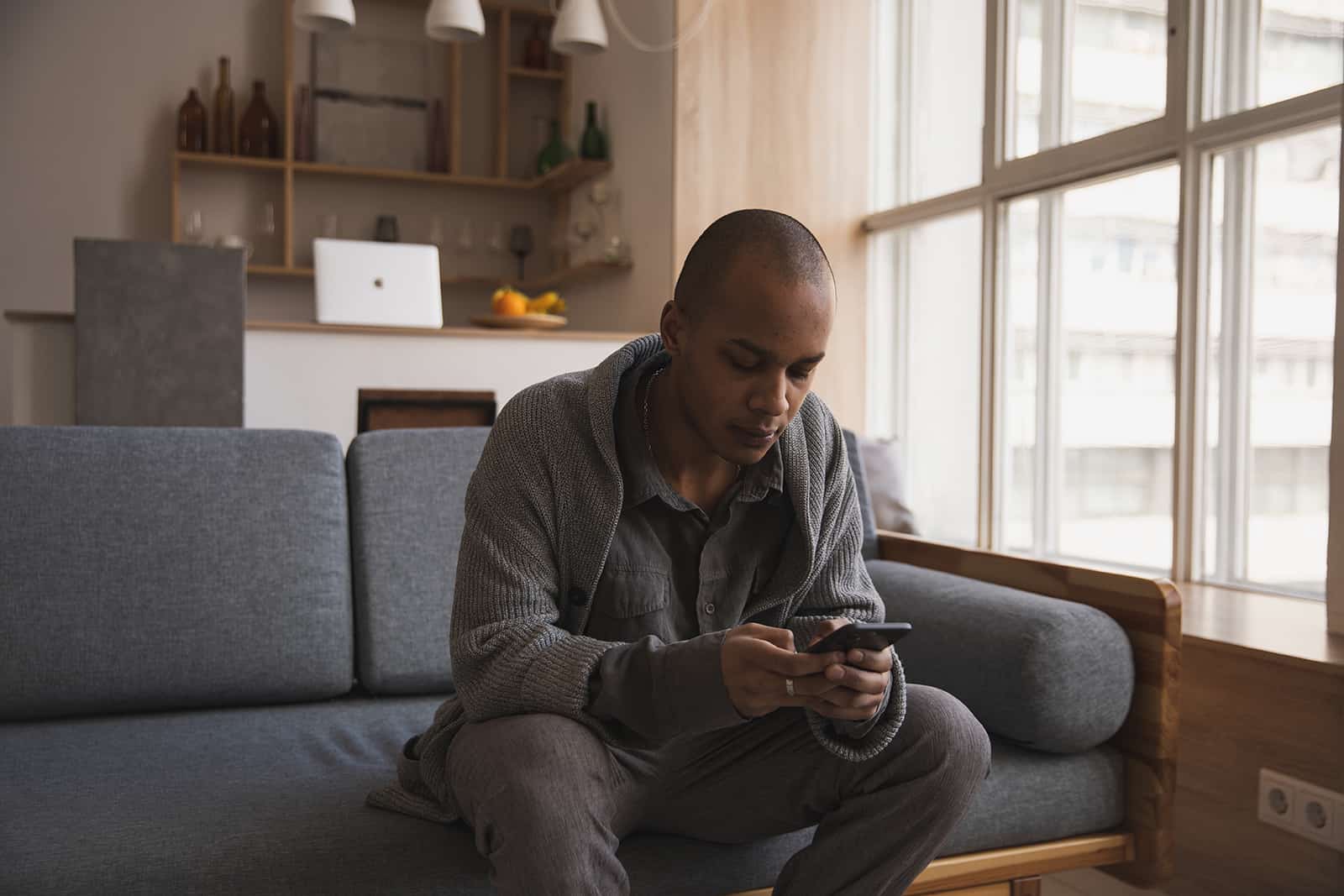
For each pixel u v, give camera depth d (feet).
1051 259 11.09
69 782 4.46
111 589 5.40
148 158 17.54
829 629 3.69
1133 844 5.22
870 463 10.82
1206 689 6.65
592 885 3.48
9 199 17.04
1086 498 10.71
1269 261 8.80
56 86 17.20
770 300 3.49
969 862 4.82
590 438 4.06
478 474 4.11
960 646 5.36
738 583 4.24
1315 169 8.39
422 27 18.86
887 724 3.83
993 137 11.59
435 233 17.97
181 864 3.81
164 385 9.96
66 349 10.22
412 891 3.88
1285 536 8.68
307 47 18.29
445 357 11.31
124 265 9.82
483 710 3.83
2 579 5.26
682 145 13.35
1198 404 9.27
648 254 14.65
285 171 17.90
